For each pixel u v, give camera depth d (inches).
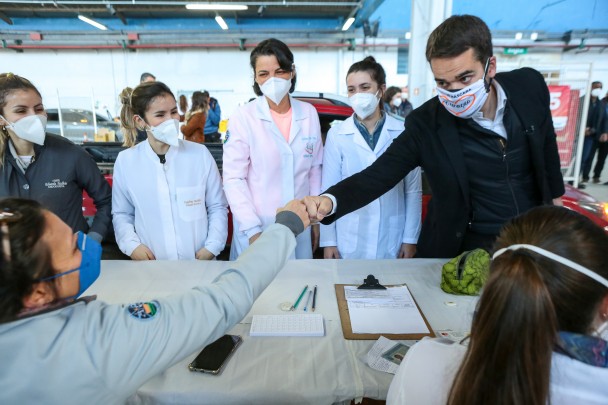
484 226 55.3
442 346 25.3
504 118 48.9
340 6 368.5
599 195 209.3
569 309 19.8
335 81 417.7
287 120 70.4
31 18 394.0
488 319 19.8
